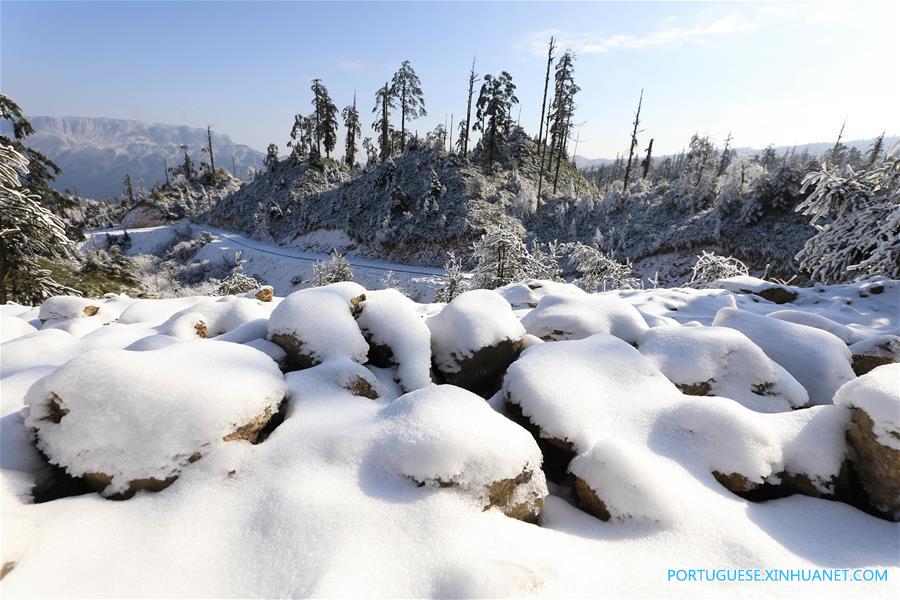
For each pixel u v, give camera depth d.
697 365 4.36
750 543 2.44
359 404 3.50
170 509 2.41
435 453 2.59
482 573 1.96
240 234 60.88
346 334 4.35
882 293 10.46
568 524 2.75
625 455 2.83
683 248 34.69
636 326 5.59
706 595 2.10
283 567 2.06
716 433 3.18
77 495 2.64
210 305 5.89
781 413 3.54
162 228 66.88
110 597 1.91
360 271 40.28
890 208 11.78
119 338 4.84
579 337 5.49
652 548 2.43
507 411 3.83
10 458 2.62
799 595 2.13
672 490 2.74
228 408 2.92
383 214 46.94
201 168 88.50
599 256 21.23
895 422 2.81
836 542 2.55
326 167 63.94
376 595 1.90
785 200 33.12
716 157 56.91
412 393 3.31
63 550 2.11
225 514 2.39
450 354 4.82
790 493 3.07
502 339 4.90
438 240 43.12
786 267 29.72
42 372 3.57
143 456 2.58
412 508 2.40
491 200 46.06
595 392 3.72
